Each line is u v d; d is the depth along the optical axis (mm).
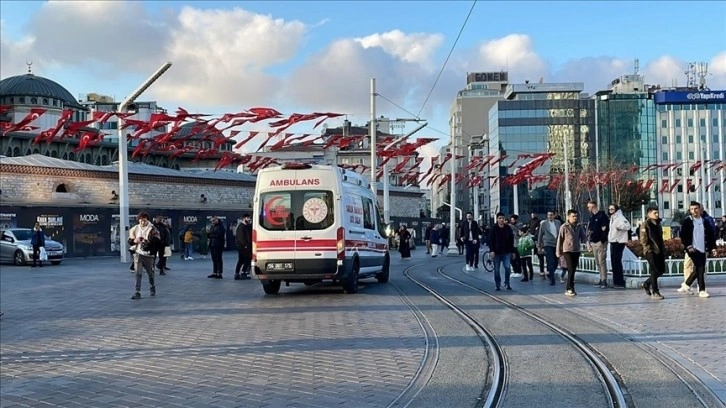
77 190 45344
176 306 15070
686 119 103188
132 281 21844
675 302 14320
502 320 12430
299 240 16391
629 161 101375
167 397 7324
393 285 20016
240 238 22312
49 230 37438
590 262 19938
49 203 40688
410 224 66188
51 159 45656
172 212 44719
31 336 11305
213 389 7625
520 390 7332
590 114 101938
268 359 9133
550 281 19047
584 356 9055
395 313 13469
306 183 16625
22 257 31453
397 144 40875
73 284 20906
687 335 10398
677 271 17984
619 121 102000
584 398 6961
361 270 18172
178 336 11078
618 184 76375
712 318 11945
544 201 98375
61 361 9281
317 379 7984
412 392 7336
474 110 126688
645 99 102500
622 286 17547
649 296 15430
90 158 61469
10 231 32562
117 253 40406
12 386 7918
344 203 16766
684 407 6562
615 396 6988
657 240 15078
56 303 15922
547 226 19078
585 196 79812
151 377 8258
